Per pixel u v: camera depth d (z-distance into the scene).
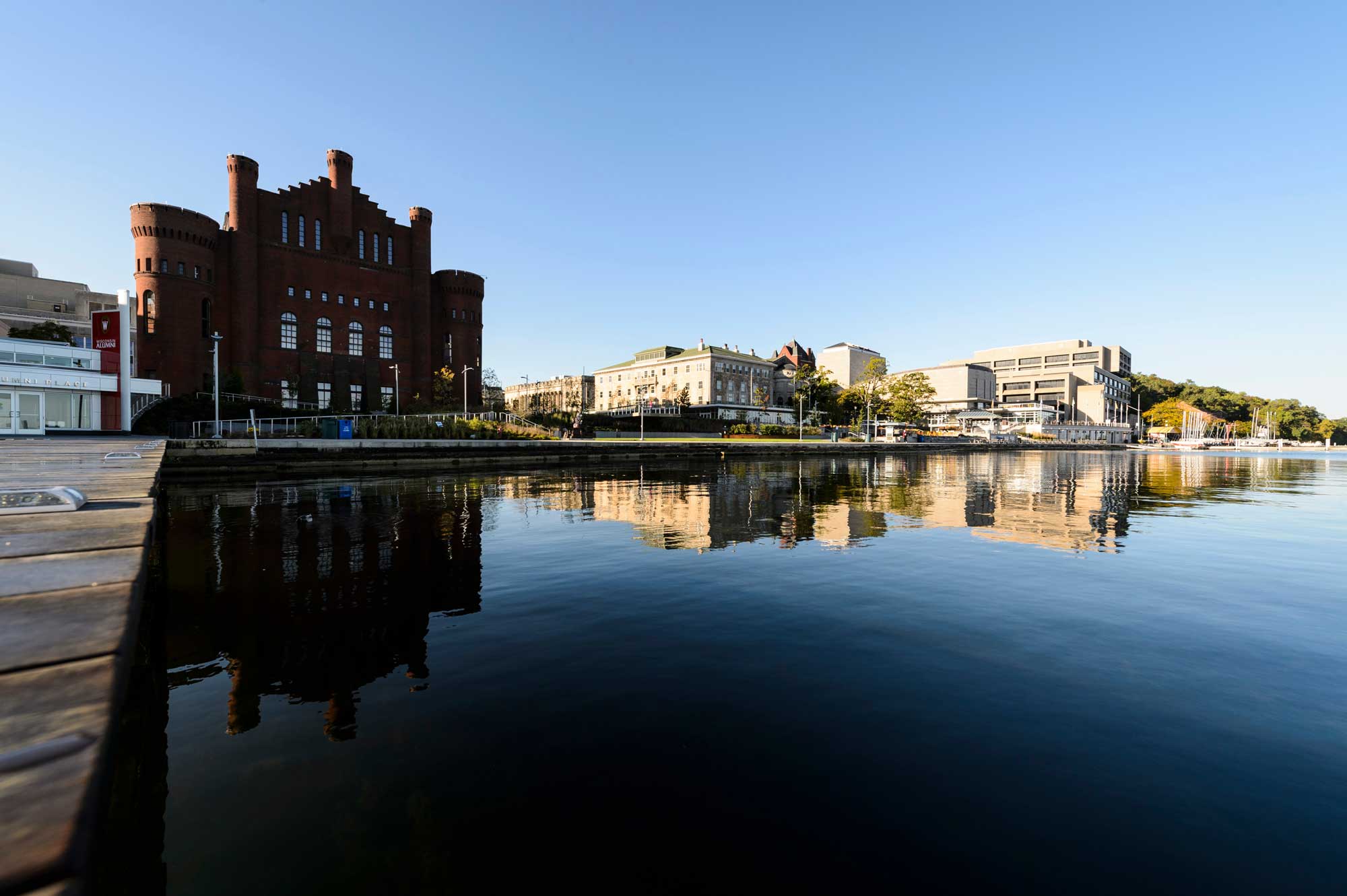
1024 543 14.81
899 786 4.81
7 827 1.03
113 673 1.86
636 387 135.62
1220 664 7.15
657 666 7.08
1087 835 4.25
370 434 47.50
